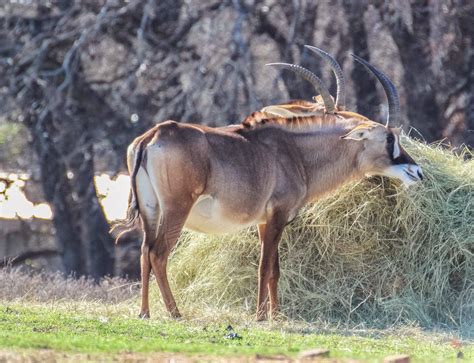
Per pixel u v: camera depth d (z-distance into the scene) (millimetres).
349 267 50156
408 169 49250
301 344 39562
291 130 48625
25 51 86812
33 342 36500
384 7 80875
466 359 37500
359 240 50344
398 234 50500
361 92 81500
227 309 49406
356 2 80688
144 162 45562
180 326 43031
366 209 50250
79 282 61562
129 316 45906
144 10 83375
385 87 49719
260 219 47750
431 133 81500
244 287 50625
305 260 50312
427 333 46031
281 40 82312
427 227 50094
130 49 85625
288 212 48094
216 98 81812
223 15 82812
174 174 45344
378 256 50250
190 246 52125
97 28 84312
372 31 80812
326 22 80875
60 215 89562
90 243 90062
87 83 86250
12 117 87750
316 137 48875
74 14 86938
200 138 46031
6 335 37750
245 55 81062
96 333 39688
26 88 87062
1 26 87688
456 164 52906
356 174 49531
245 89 81188
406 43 81125
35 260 99125
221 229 47219
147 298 46188
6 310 44844
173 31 84188
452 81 80250
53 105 86250
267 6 82000
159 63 84125
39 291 56125
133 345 36781
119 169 89562
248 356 35844
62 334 38750
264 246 47625
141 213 45875
